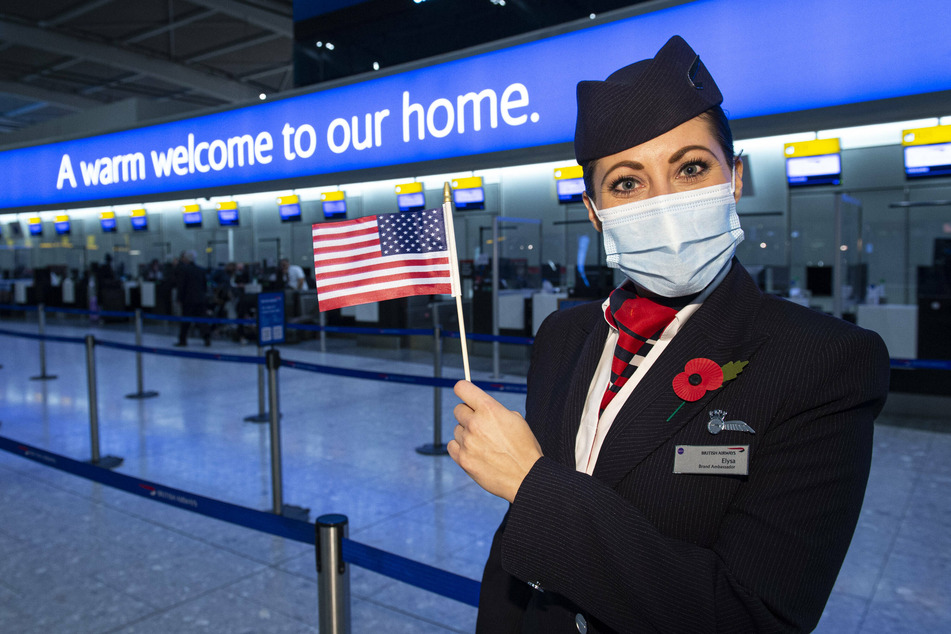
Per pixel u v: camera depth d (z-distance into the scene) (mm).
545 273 11141
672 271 808
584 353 980
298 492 4148
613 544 702
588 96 822
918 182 8312
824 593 693
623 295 963
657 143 781
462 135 6727
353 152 7621
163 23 16594
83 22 16375
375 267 1173
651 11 5512
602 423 874
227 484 4289
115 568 3168
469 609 2818
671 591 686
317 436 5453
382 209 11891
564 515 724
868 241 9719
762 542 696
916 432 5480
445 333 4980
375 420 6004
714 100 783
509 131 6402
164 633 2613
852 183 8742
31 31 16281
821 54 4902
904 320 6008
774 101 5082
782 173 9336
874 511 3785
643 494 779
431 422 5922
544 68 6125
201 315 11484
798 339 762
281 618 2727
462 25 9844
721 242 803
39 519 3760
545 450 958
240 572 3133
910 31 4613
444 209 1131
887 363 756
